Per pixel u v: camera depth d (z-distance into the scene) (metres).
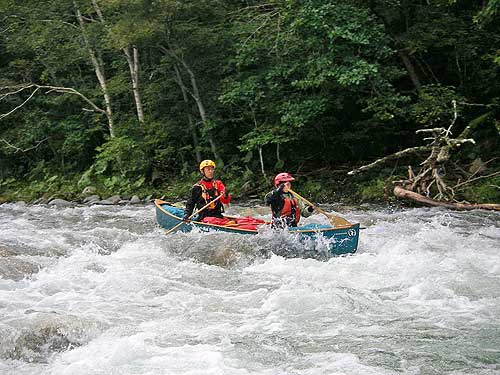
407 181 15.12
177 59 19.27
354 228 9.07
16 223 14.16
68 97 22.47
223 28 19.36
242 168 19.83
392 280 7.95
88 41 20.58
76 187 21.19
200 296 7.46
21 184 23.44
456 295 7.28
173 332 6.28
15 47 21.89
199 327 6.43
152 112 21.36
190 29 18.72
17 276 8.23
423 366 5.39
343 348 5.82
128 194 19.66
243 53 17.95
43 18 21.05
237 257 9.09
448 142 14.49
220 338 6.12
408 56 18.59
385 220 12.84
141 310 6.98
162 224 11.63
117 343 5.93
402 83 19.47
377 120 18.14
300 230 9.27
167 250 9.71
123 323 6.54
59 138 23.89
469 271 8.09
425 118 16.28
